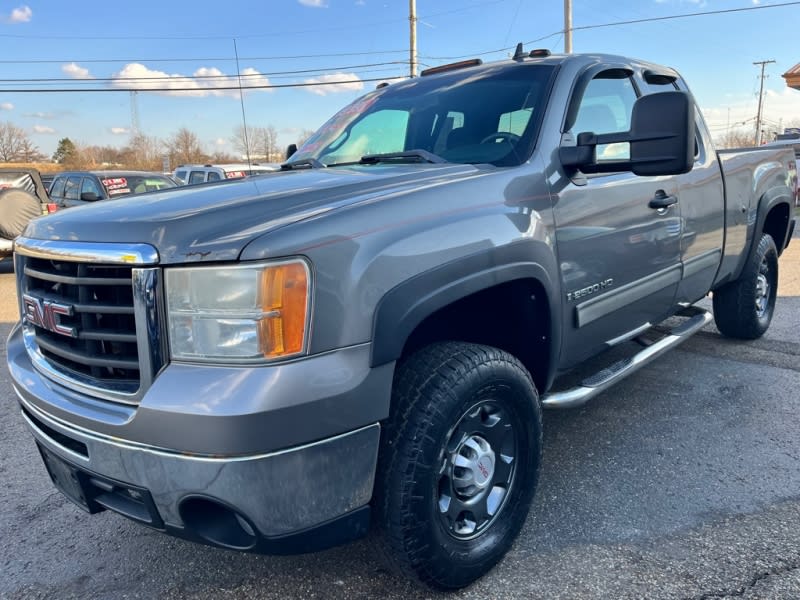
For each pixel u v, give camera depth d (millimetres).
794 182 5441
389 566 2287
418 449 2109
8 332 6812
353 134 3586
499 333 2820
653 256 3447
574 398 2918
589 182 2973
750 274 4973
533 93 3094
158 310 1895
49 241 2160
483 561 2408
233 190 2383
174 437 1836
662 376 4703
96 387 2047
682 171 2508
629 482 3211
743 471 3289
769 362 4926
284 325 1845
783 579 2416
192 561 2717
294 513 1903
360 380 1955
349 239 1989
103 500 2191
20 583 2605
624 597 2357
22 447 3945
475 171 2627
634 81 3693
